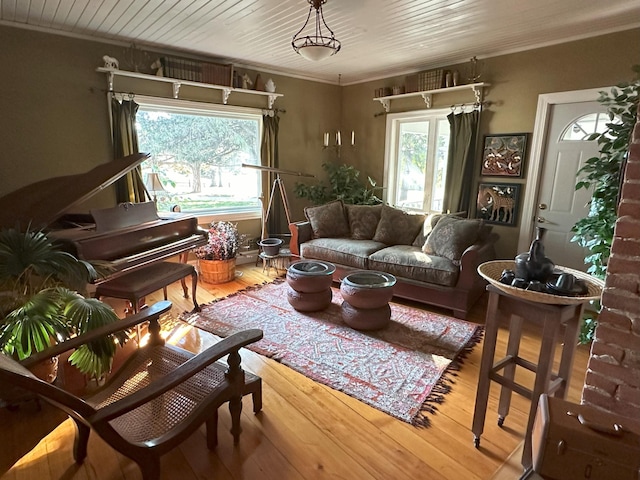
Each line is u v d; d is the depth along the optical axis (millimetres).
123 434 1501
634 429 1203
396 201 5164
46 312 1857
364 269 3826
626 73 3102
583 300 1380
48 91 3371
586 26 3084
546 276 1524
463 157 4168
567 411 1280
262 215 4801
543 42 3492
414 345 2754
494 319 1638
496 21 2959
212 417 1717
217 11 2801
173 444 1454
